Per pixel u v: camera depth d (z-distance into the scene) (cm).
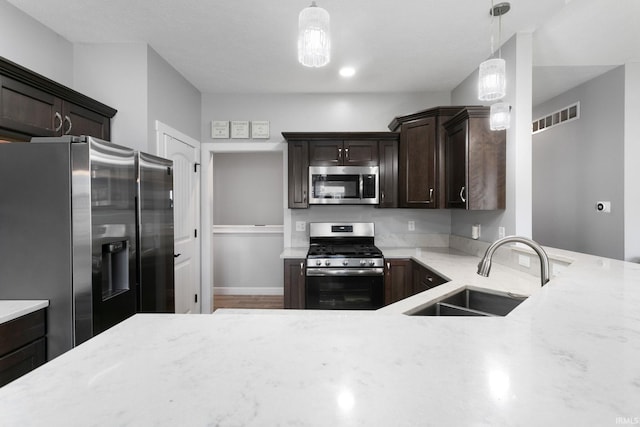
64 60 239
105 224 164
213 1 198
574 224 357
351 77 313
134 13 210
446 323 77
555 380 51
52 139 158
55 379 51
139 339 67
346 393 48
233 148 357
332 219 362
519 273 217
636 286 110
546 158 402
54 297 156
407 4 200
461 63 282
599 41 259
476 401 46
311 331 72
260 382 51
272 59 274
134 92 247
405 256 299
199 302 349
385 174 328
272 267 468
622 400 46
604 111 317
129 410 44
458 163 268
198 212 346
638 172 294
